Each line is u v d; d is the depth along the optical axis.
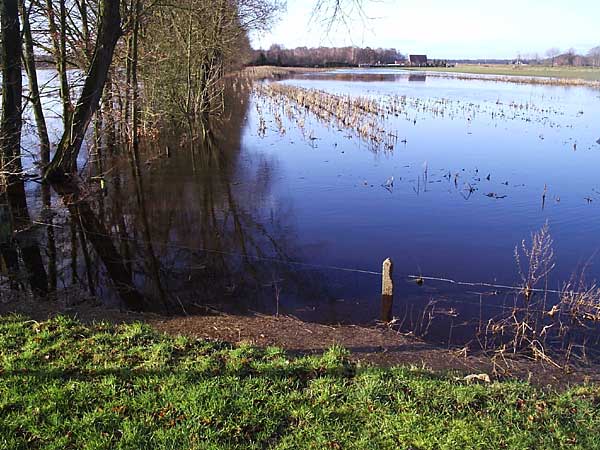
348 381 5.37
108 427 4.45
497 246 11.27
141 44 23.61
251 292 9.12
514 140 24.03
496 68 125.19
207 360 5.66
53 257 10.69
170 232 12.48
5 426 4.41
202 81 29.44
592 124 29.20
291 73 88.88
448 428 4.55
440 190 15.79
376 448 4.29
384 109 34.84
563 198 14.77
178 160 20.66
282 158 20.88
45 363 5.47
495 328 7.51
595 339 7.35
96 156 19.94
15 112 14.41
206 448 4.20
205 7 22.12
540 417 4.80
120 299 8.78
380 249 11.21
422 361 6.44
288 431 4.50
